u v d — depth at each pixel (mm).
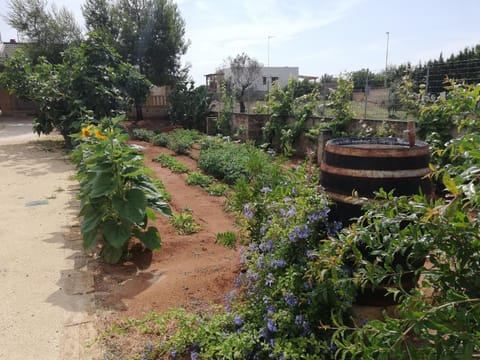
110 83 10086
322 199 2191
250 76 26016
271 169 3281
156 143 11062
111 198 3389
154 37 17516
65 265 3436
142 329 2385
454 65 7273
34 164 8273
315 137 8789
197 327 2250
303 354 1866
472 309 1188
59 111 10242
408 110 7078
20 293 2934
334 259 1647
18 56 10656
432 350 1212
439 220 1308
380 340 1328
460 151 1532
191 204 5457
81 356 2207
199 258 3553
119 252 3424
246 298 2406
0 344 2326
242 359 1957
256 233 2762
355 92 8977
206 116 15188
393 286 2078
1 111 21297
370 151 2107
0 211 5051
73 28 18250
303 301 2018
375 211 1541
